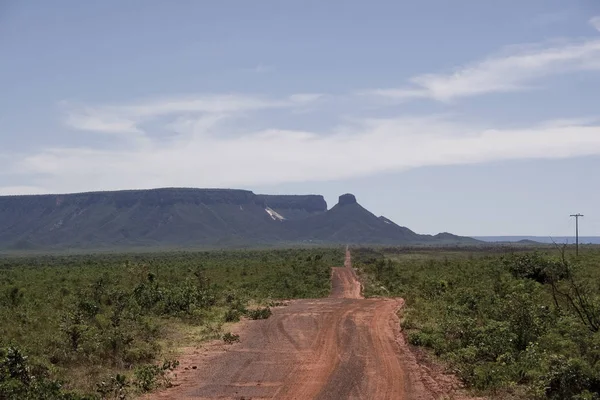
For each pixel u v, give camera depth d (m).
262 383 14.24
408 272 59.00
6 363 13.09
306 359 17.25
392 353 18.16
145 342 19.27
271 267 68.94
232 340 20.62
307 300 37.66
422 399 12.73
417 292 38.38
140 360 16.84
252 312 28.20
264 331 23.09
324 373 15.31
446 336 19.64
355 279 58.31
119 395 12.82
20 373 12.88
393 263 75.50
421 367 16.05
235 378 14.80
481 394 12.98
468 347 16.36
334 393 13.26
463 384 13.98
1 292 33.75
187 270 62.72
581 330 14.91
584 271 36.97
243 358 17.48
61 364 15.78
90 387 13.38
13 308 27.20
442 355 17.34
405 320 24.64
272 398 12.86
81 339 17.56
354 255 123.88
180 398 12.90
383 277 56.56
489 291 28.36
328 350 18.72
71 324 19.50
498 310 20.25
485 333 17.11
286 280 50.25
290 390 13.54
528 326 17.39
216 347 19.45
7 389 11.78
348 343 20.03
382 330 23.09
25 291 35.47
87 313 22.95
